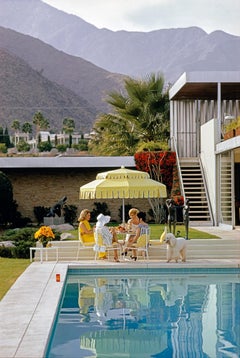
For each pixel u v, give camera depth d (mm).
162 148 31172
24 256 19078
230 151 23719
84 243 18312
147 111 38531
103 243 17797
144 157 29109
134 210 18547
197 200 27531
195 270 16859
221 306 12227
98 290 14219
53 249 18812
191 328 10414
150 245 18875
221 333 10039
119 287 14633
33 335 8961
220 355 8781
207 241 19062
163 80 40344
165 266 16875
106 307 12242
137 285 14898
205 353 8891
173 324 10719
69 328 10492
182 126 30969
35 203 31156
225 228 24156
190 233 21656
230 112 31375
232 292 13805
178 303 12570
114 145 37562
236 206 27656
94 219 30609
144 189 18891
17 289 12984
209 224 26078
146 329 10375
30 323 9742
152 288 14438
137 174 19266
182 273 16812
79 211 31172
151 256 18828
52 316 10258
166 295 13500
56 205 28844
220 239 19234
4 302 11555
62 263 17391
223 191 24859
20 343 8516
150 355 8812
